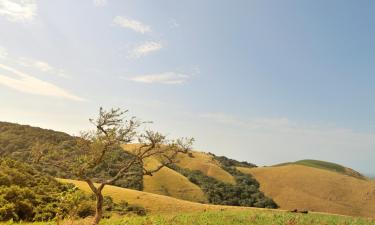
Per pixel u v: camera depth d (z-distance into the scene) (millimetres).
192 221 31062
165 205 88000
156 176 151250
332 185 175875
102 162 26234
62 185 71188
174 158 27188
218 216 34969
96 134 25625
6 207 50281
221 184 167875
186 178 164500
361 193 170625
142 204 86188
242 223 30859
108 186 99688
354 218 38062
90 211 47500
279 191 177000
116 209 75438
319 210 160500
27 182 64188
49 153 25859
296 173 188625
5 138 114938
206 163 191500
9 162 70625
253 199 164375
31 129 126312
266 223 31078
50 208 55156
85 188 84500
